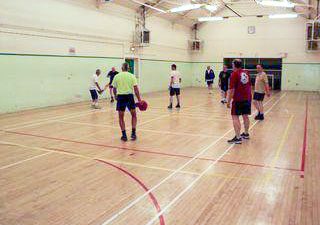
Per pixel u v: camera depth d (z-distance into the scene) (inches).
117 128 308.7
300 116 387.2
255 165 193.0
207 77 691.4
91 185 160.4
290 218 123.5
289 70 833.5
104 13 578.9
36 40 447.5
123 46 638.5
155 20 744.3
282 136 275.0
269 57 847.7
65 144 244.8
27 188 156.3
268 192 150.2
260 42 853.8
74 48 517.3
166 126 320.5
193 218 124.1
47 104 475.5
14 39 414.9
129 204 137.6
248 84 247.3
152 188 156.2
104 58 589.3
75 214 128.3
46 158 207.8
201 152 223.6
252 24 856.9
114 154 217.9
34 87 450.9
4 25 399.2
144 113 410.3
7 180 167.2
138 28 679.7
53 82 482.9
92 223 120.6
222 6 844.0
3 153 219.1
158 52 770.2
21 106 432.8
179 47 873.5
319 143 249.1
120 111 252.1
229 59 907.4
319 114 403.9
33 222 121.6
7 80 410.0
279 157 210.5
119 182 164.6
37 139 261.1
